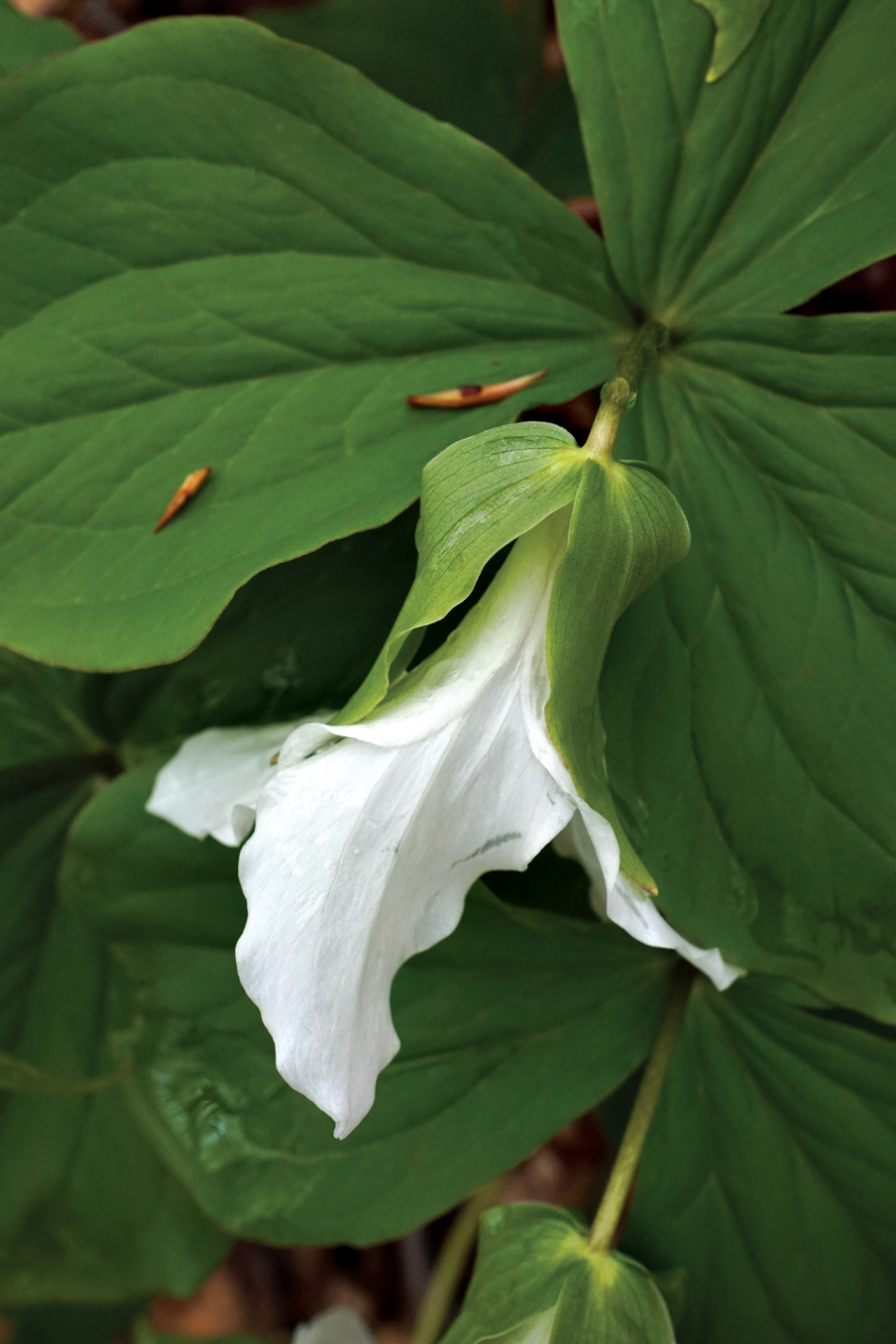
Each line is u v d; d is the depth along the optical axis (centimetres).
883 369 38
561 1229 39
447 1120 41
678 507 36
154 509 39
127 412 39
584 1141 55
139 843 41
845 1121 41
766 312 39
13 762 44
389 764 35
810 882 39
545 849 41
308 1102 41
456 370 39
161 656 38
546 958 41
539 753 35
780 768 39
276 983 35
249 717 42
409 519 41
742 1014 41
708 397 39
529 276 39
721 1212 41
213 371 39
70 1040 45
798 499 39
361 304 39
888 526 38
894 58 38
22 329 39
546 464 35
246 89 39
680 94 39
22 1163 46
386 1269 58
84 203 39
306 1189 41
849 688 39
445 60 50
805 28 38
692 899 39
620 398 36
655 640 39
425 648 40
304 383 39
